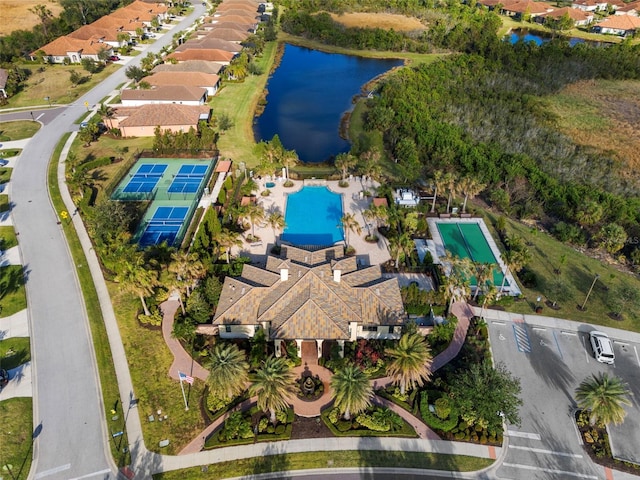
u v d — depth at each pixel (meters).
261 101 129.25
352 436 46.22
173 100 116.88
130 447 45.06
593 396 45.03
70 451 44.53
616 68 143.88
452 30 175.00
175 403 49.00
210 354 50.38
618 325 60.06
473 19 195.00
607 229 71.62
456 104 119.62
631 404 50.03
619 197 80.25
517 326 59.34
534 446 46.19
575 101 128.00
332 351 53.00
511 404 44.88
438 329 55.62
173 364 52.94
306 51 174.00
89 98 122.81
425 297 58.94
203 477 42.88
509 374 49.03
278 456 44.41
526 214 80.25
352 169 93.75
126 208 80.25
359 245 72.25
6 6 185.88
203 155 98.31
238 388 45.75
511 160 88.06
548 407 49.81
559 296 63.84
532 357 55.34
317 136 111.69
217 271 63.75
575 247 74.62
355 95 136.12
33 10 179.12
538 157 95.06
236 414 46.75
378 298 55.00
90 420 47.22
